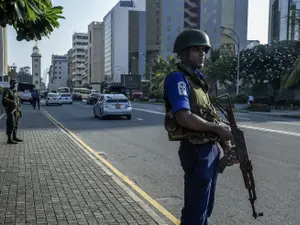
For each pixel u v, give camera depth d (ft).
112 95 72.23
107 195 17.60
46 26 14.48
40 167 24.04
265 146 34.37
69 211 15.20
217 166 9.21
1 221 13.93
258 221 14.90
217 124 8.73
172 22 379.76
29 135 42.32
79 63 572.92
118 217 14.56
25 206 15.79
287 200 17.65
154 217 14.61
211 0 382.63
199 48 9.15
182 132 8.86
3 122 60.03
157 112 95.71
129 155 30.60
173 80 8.73
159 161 27.84
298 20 81.05
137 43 400.67
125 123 61.77
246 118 74.13
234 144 9.27
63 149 31.86
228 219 15.16
